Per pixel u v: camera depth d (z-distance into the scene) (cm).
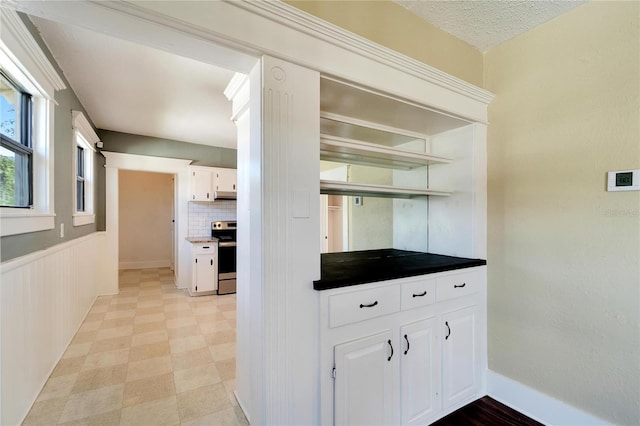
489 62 200
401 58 152
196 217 493
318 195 127
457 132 208
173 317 336
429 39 175
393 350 148
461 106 184
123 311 355
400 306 151
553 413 165
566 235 163
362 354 137
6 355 149
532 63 178
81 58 219
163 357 240
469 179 199
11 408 154
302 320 122
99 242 415
